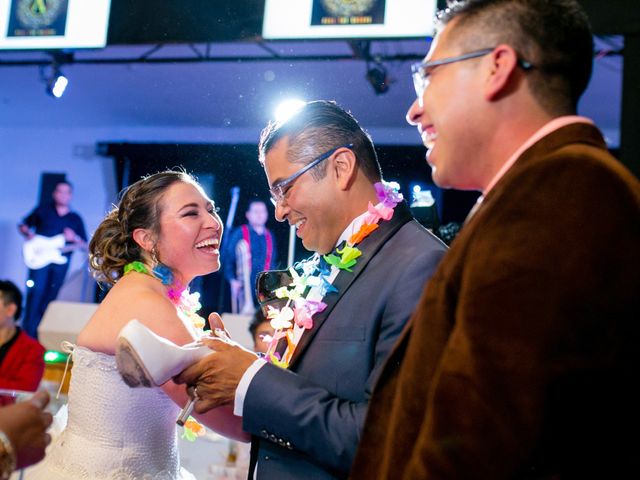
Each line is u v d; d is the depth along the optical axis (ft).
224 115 24.64
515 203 3.37
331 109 6.19
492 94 3.92
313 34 15.19
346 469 4.97
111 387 6.68
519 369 3.09
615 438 3.23
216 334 5.99
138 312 6.62
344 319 5.62
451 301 3.61
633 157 13.29
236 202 23.34
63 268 25.80
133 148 26.73
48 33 16.93
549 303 3.12
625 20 13.15
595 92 20.49
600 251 3.15
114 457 6.59
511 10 3.98
